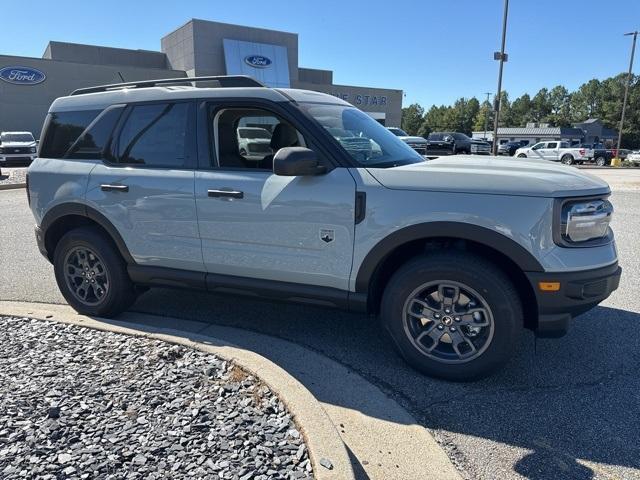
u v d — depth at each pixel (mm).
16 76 33219
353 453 2623
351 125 3799
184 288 4055
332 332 4168
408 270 3271
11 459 2340
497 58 24266
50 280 5637
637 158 38500
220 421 2639
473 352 3209
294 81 43031
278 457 2363
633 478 2430
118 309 4309
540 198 2979
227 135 3877
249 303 4828
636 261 6262
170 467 2295
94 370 3195
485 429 2832
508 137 80000
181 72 40031
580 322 4328
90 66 35812
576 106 109312
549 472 2480
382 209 3244
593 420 2904
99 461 2328
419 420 2932
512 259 3020
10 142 25062
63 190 4270
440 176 3199
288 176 3375
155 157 3992
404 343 3371
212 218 3736
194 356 3373
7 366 3256
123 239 4094
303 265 3525
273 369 3117
